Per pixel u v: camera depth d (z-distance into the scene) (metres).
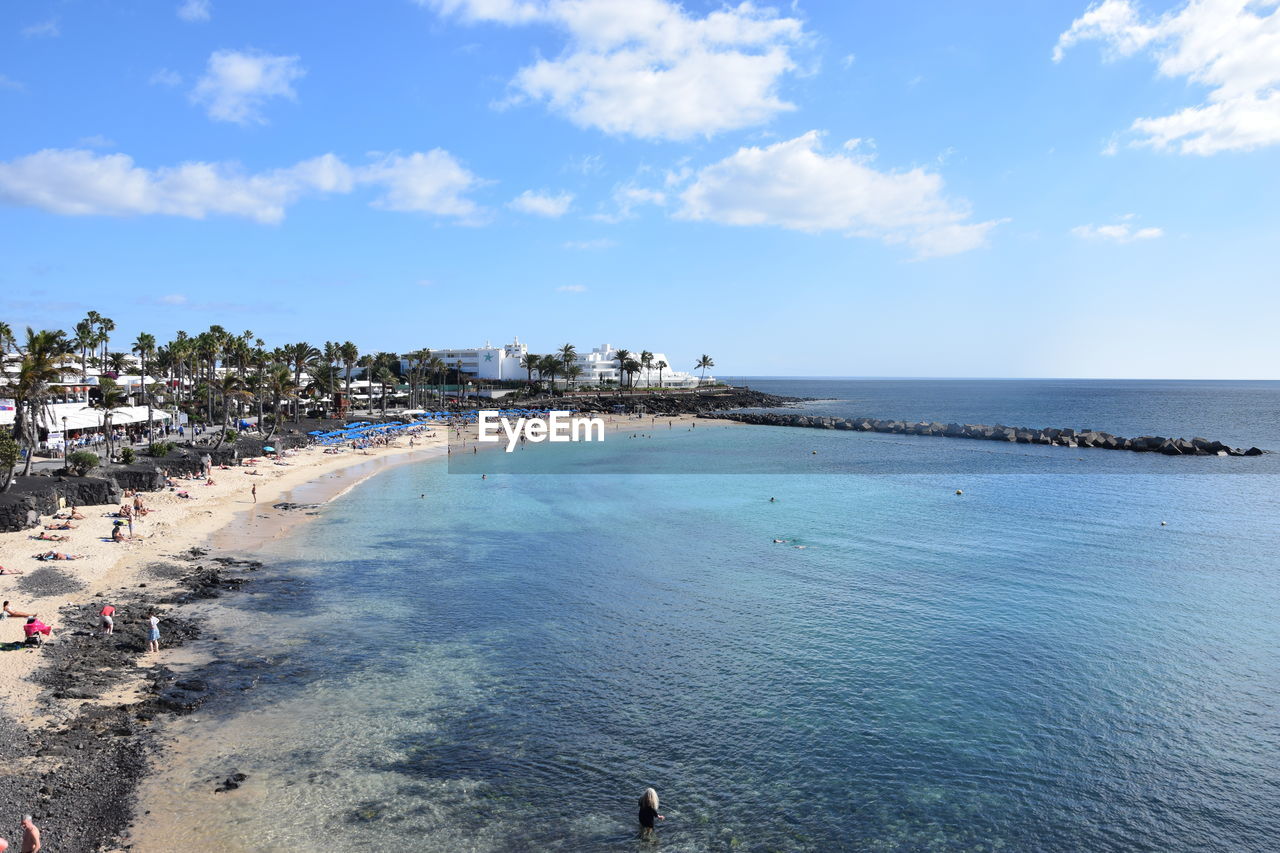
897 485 87.19
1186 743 26.69
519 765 24.83
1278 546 55.09
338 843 20.47
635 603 41.47
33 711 25.95
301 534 57.22
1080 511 69.75
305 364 146.00
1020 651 34.66
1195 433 162.12
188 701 27.92
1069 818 22.53
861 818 22.42
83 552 44.62
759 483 88.94
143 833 20.27
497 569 48.38
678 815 22.38
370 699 29.19
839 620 38.81
